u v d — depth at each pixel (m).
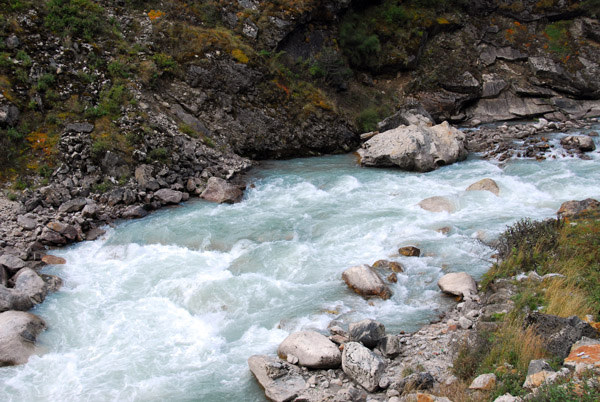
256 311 10.52
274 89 22.48
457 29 30.98
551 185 16.16
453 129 21.11
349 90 26.45
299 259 12.56
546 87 29.30
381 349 8.67
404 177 18.55
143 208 16.03
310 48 26.12
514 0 32.00
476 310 9.56
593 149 20.59
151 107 19.16
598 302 8.63
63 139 16.66
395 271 11.71
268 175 19.34
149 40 21.39
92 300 11.19
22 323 9.58
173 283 11.65
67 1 20.75
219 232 14.24
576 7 31.70
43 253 13.29
